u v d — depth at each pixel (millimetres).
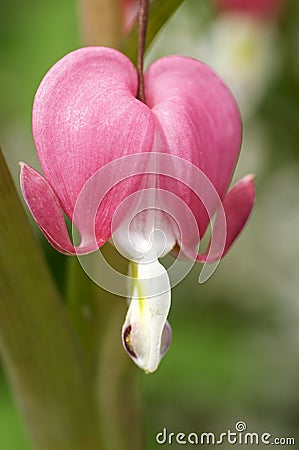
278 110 343
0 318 175
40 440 185
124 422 187
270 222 344
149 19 169
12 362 180
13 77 334
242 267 340
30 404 183
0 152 165
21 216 169
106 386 184
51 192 154
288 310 336
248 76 334
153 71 162
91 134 153
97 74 157
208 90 161
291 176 346
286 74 341
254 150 344
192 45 335
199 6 339
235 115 162
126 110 154
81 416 184
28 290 173
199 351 319
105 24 187
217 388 318
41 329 176
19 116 328
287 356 329
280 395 323
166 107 157
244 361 322
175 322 324
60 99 155
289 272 340
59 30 340
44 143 155
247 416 317
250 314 336
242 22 335
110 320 181
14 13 347
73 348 179
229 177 162
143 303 155
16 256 170
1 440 292
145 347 154
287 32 341
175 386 316
